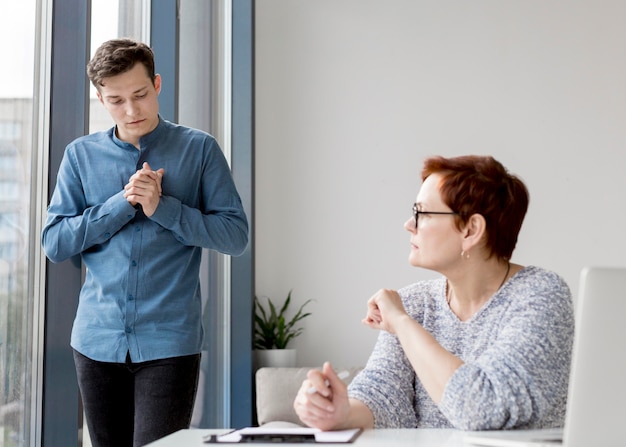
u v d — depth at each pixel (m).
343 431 1.43
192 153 2.44
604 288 1.16
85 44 2.39
